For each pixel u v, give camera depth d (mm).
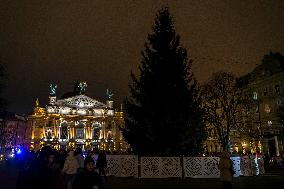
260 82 74188
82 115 124125
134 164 28203
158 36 32625
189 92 30828
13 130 136500
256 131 67250
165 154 29328
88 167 8281
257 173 31688
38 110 121812
